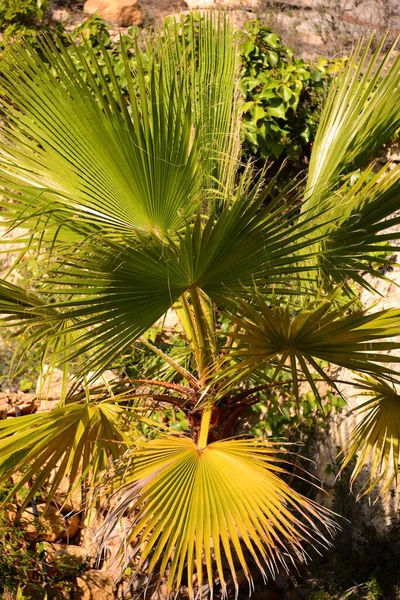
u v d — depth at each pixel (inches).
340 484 214.1
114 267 113.0
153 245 112.9
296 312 162.9
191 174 133.1
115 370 214.5
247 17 309.7
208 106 157.9
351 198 132.2
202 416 134.6
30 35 269.3
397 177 139.3
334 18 315.6
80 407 138.1
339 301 169.9
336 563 201.2
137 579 178.2
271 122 234.4
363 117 148.1
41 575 185.6
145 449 124.4
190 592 102.2
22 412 205.8
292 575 204.7
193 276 120.8
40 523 185.8
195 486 113.1
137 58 125.5
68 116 127.6
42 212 122.0
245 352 116.6
